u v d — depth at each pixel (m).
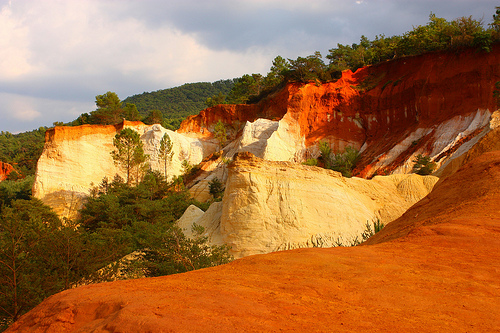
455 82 66.06
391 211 39.28
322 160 73.00
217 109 94.06
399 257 9.86
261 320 6.00
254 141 76.62
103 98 110.56
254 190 31.12
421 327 5.82
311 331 5.62
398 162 62.12
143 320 5.79
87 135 75.44
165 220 42.69
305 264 9.35
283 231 30.22
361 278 8.20
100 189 70.12
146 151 79.50
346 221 33.38
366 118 77.88
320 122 78.56
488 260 9.37
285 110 81.25
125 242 28.05
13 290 19.11
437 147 60.06
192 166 82.81
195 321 5.80
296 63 85.69
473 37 67.19
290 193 31.94
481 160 20.25
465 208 15.01
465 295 7.21
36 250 21.50
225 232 30.73
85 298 7.11
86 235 29.44
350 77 84.50
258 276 8.55
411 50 83.69
